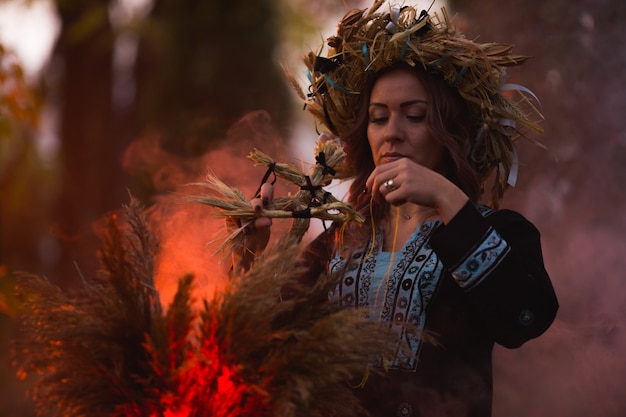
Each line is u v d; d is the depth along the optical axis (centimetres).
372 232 271
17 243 1153
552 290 244
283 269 222
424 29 265
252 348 207
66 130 1089
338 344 204
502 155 275
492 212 258
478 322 251
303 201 261
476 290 236
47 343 218
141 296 214
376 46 267
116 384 210
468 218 237
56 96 1099
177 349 206
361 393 250
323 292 222
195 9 1029
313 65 290
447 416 245
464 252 235
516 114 271
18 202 1111
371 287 257
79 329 210
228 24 1015
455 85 262
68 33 1086
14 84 648
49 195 1162
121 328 211
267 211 254
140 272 218
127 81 1098
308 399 207
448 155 267
